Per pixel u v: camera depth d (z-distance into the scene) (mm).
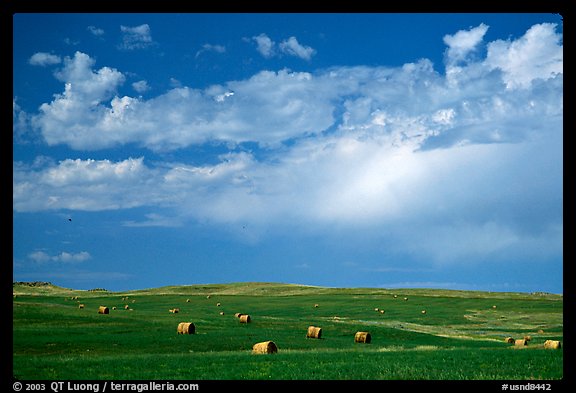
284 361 33094
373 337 62562
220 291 159500
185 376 27391
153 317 70000
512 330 80000
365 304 117438
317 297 133125
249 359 34406
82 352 41438
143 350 43469
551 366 30266
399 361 33031
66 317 62875
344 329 67375
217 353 40375
